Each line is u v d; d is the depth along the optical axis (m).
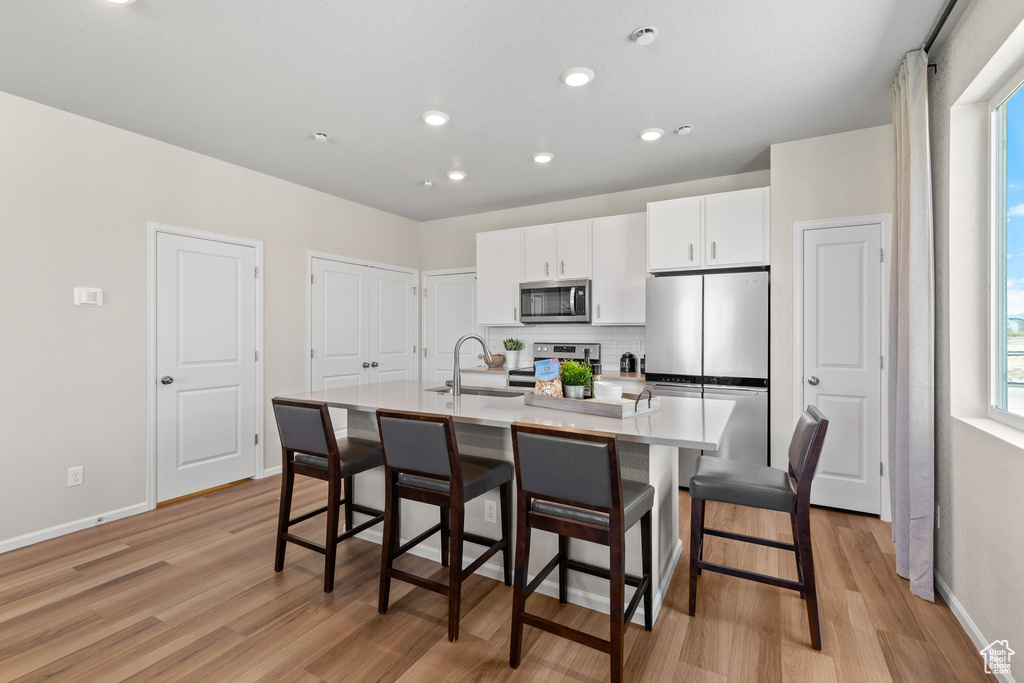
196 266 3.56
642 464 2.04
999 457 1.69
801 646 1.86
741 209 3.56
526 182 4.24
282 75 2.49
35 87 2.61
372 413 2.86
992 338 2.00
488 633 1.95
